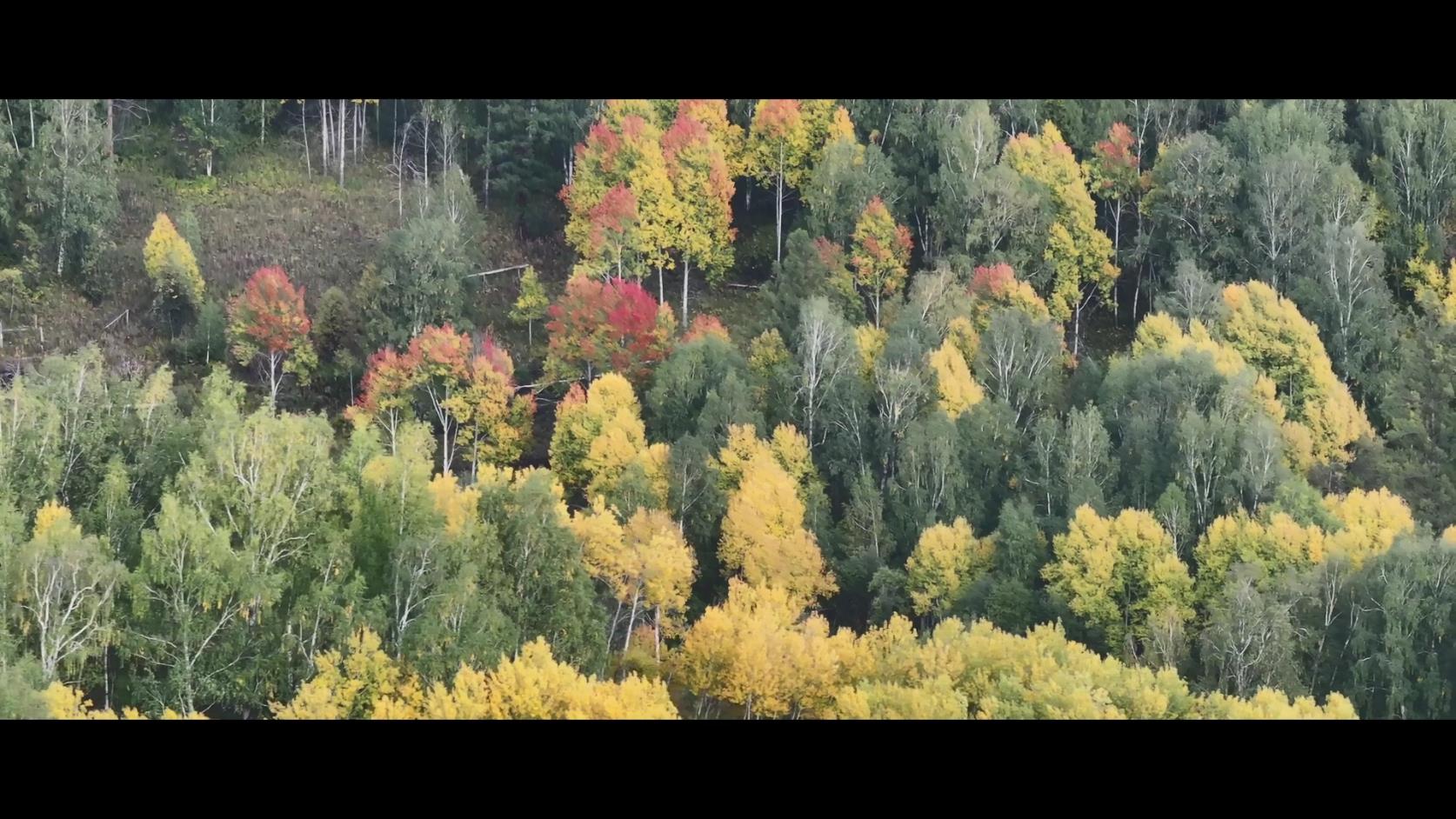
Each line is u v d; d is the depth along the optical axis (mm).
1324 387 92188
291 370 89750
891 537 81812
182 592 71375
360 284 92250
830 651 72688
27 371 86062
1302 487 82500
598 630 72938
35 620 70562
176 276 93062
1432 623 73812
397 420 87625
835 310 94312
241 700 69750
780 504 80562
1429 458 90000
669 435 86875
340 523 78188
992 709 69438
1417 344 96188
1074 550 77500
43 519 74812
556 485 81250
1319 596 75688
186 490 76688
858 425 86875
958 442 84875
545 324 94750
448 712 67750
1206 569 78438
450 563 72688
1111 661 71438
